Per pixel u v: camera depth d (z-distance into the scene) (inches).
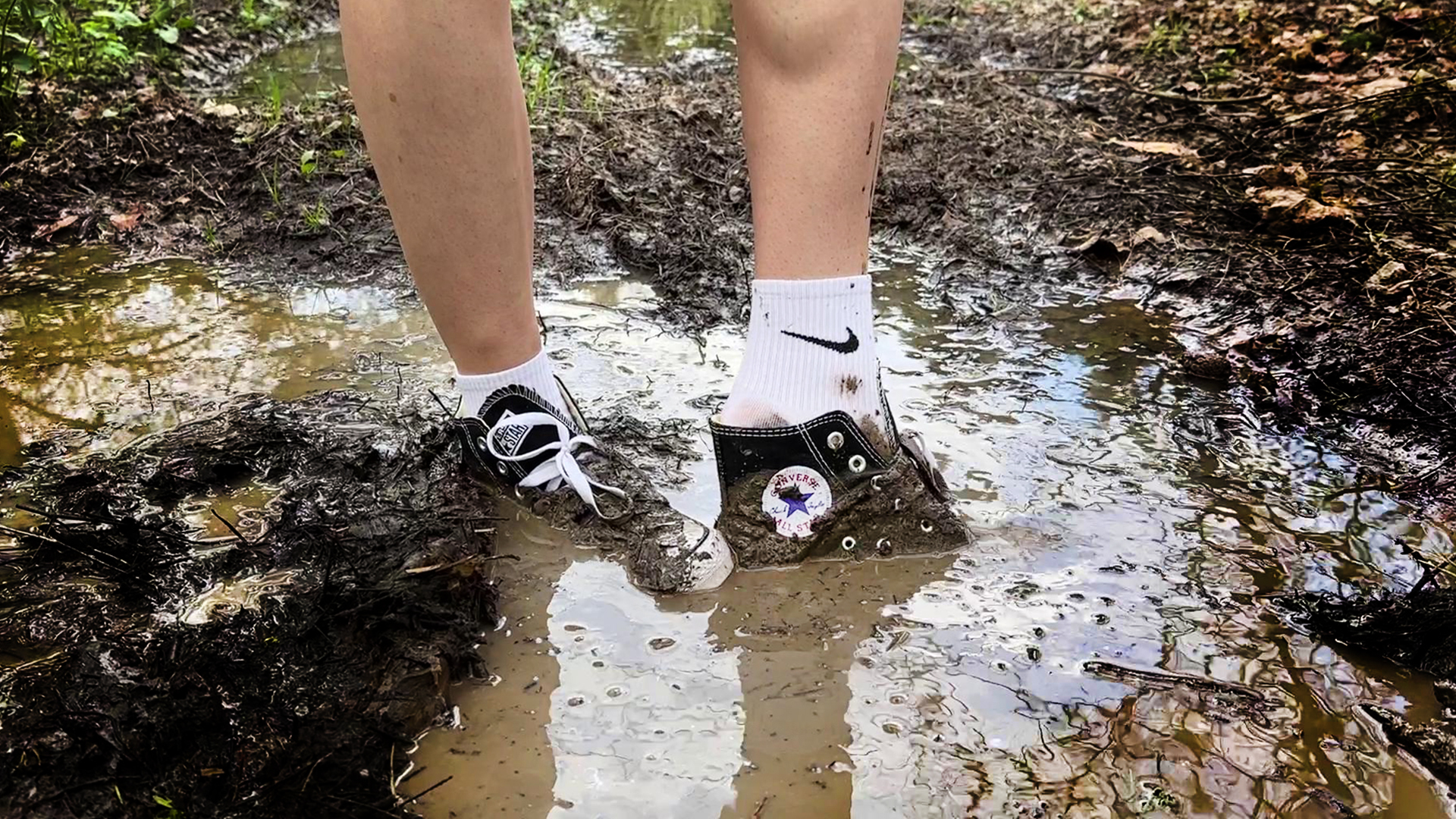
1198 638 54.6
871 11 49.8
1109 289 94.3
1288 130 126.7
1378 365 79.2
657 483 66.6
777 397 57.6
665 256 98.5
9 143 118.0
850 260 55.5
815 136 51.9
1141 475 68.2
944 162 119.0
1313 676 52.3
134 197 111.2
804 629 55.4
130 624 53.3
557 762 47.7
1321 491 66.8
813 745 48.6
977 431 72.6
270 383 77.9
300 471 67.1
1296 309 88.0
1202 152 122.5
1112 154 121.5
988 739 48.8
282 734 46.9
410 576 55.8
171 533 60.7
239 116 129.9
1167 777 46.7
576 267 97.6
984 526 62.9
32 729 45.8
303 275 96.3
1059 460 69.5
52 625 53.4
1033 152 122.2
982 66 157.9
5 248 101.0
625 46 167.6
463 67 49.8
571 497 62.8
